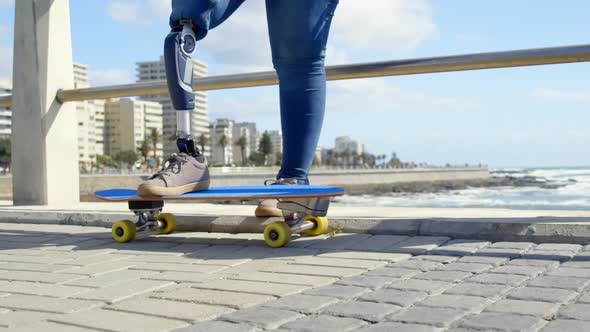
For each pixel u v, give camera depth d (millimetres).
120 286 2145
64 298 1970
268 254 2809
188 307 1788
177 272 2406
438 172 94188
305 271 2340
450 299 1808
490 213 3590
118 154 121125
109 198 3059
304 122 3348
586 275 2088
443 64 3699
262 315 1652
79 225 4367
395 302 1782
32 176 5668
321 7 3244
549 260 2400
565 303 1729
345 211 4031
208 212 4293
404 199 53938
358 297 1878
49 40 5664
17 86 5711
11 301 1940
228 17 3256
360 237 3195
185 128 3072
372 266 2402
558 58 3287
